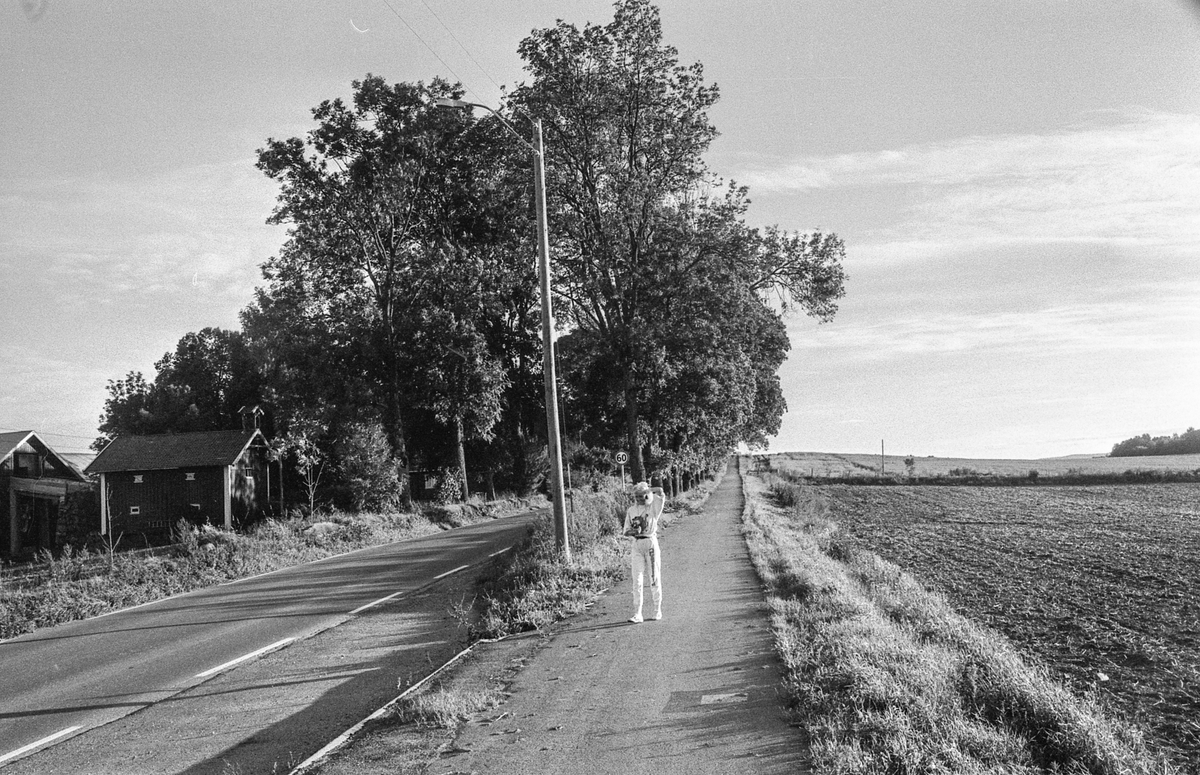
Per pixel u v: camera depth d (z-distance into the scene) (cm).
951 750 636
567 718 798
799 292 4162
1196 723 928
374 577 2120
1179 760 795
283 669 1177
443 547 2786
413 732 785
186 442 5078
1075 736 712
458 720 812
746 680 892
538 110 3588
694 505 4400
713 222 3619
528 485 6431
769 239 4088
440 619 1490
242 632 1477
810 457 19012
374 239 4691
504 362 5525
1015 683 823
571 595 1469
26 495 4838
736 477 11325
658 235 3594
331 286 4706
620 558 1948
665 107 3747
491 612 1355
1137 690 1092
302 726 901
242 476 5069
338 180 4544
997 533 3584
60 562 2216
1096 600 1859
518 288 5003
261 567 2461
